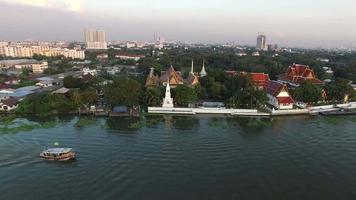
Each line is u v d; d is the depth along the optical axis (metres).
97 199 65.88
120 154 89.69
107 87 151.88
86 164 82.69
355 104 160.38
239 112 141.00
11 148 92.88
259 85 186.38
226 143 100.88
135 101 143.88
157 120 129.00
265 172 80.19
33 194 67.56
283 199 67.50
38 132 108.81
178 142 100.75
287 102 150.50
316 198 68.25
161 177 76.12
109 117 132.88
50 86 190.50
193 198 67.12
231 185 73.00
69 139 101.94
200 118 133.88
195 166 82.56
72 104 137.62
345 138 108.19
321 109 151.88
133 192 68.94
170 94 149.75
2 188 69.88
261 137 107.94
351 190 72.06
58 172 77.75
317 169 82.62
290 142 103.06
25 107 135.12
